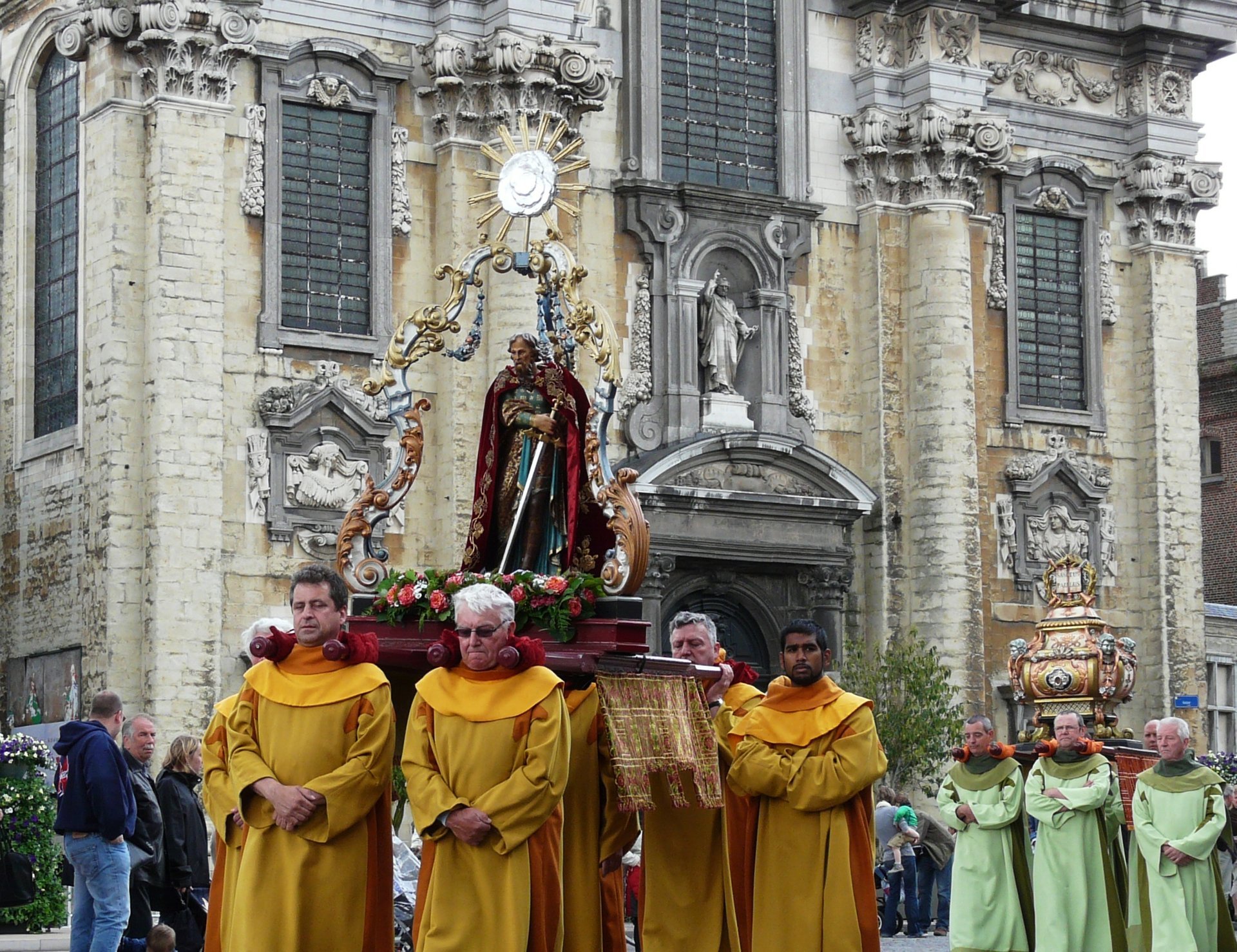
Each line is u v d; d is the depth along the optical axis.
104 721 21.66
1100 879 23.73
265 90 41.66
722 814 17.48
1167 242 52.22
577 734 16.25
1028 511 49.81
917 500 47.56
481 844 14.94
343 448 41.78
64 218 43.53
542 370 17.89
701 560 45.06
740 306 46.59
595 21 45.56
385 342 42.53
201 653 39.25
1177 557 51.47
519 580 16.91
